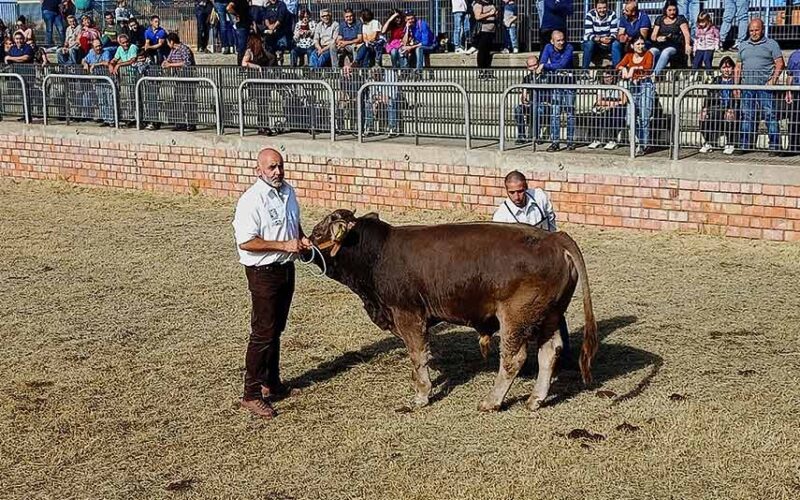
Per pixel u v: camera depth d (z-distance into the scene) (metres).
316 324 10.05
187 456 7.05
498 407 7.63
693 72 13.15
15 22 31.91
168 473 6.80
